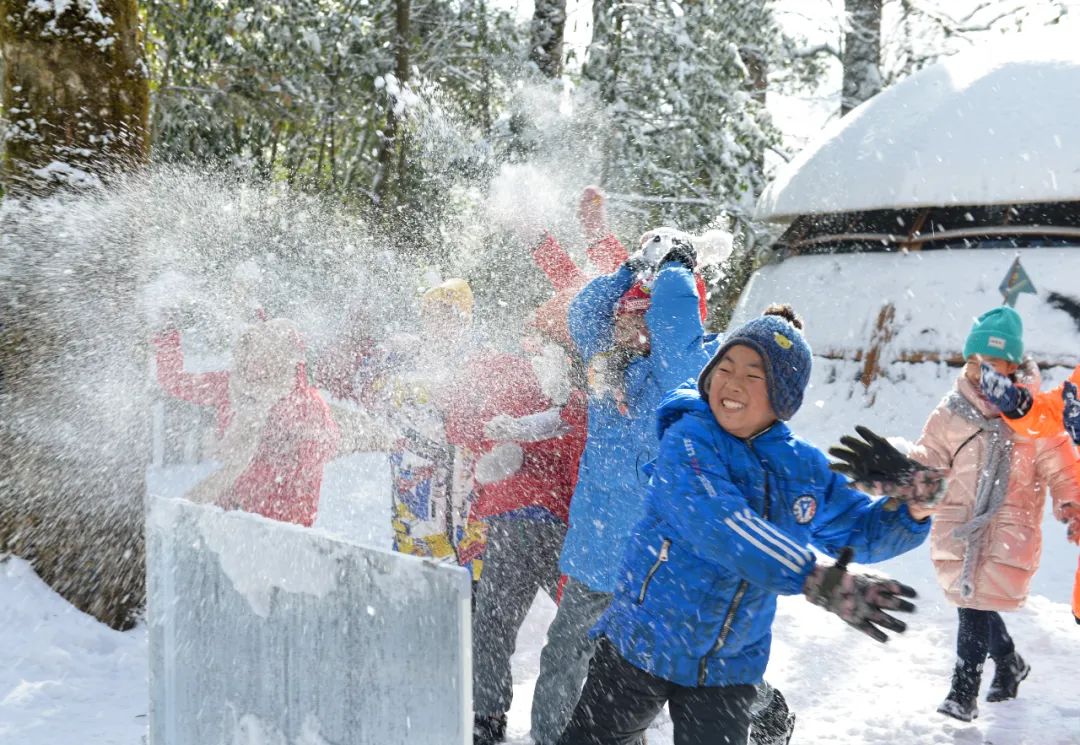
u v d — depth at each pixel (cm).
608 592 363
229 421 454
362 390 504
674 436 264
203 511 270
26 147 537
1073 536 424
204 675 272
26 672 444
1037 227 966
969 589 416
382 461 852
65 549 511
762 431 268
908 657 504
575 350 419
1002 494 421
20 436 520
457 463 449
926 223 1022
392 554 220
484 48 1597
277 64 1536
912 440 904
